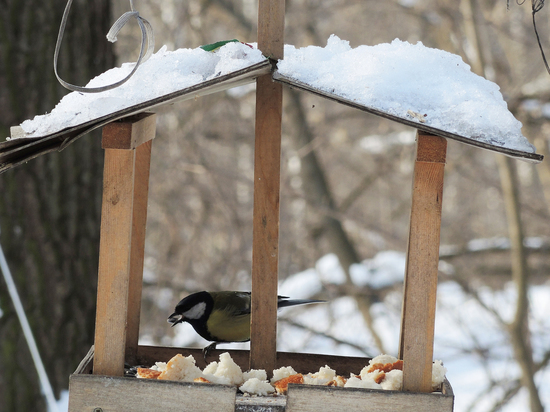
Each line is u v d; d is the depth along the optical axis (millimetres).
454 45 17469
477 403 14328
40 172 8703
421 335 4508
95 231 9125
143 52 4215
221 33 21016
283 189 17688
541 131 17141
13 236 8516
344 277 17922
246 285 17844
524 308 14719
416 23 21281
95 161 9148
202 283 17703
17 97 8477
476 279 17594
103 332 4629
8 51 8469
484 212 23469
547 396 14375
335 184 23453
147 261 18891
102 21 9203
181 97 4527
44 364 8531
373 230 18078
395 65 4492
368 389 4445
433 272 4480
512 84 17469
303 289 18062
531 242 16469
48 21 8688
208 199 18391
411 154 20891
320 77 4426
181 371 4879
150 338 16828
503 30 17750
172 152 17516
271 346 5727
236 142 20000
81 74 8844
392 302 17531
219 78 4289
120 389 4512
